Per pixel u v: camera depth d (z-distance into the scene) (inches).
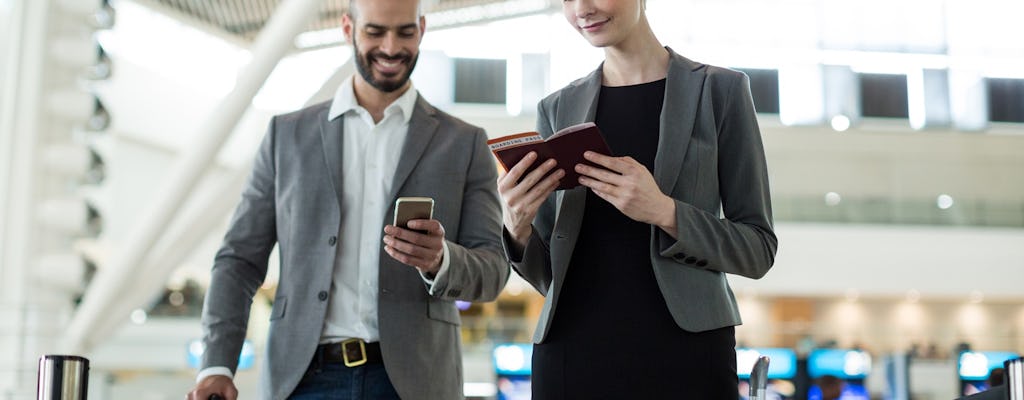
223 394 133.3
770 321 948.6
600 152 102.7
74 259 348.2
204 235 373.1
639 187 101.9
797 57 946.7
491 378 682.8
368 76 136.8
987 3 963.3
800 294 881.5
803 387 698.8
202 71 759.7
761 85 941.2
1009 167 907.4
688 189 110.3
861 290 872.3
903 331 736.3
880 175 903.7
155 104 745.6
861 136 910.4
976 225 893.8
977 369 684.1
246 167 374.6
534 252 114.7
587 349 108.5
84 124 358.0
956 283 875.4
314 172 138.5
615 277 109.1
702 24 944.3
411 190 137.8
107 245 741.9
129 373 473.1
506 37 916.0
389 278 134.0
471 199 141.4
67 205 349.4
